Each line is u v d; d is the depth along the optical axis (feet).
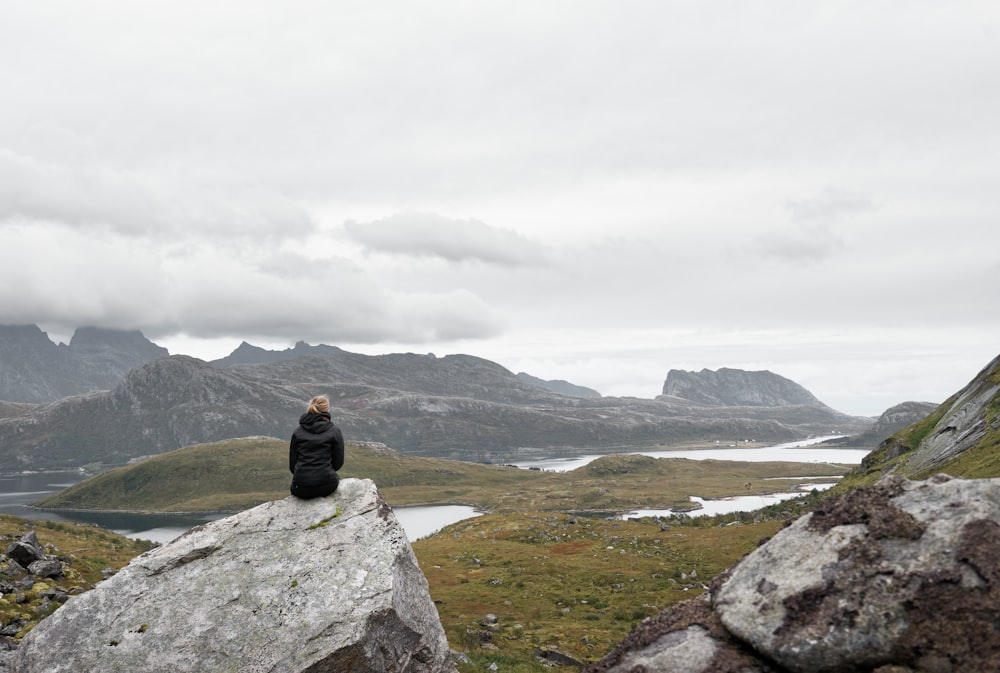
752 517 262.26
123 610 43.62
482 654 94.38
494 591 158.10
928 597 29.66
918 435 276.62
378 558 47.32
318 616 42.78
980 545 30.17
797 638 31.24
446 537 269.23
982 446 178.60
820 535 35.65
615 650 36.99
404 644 45.47
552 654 99.76
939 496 33.86
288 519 51.80
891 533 33.17
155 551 48.67
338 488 55.21
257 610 43.39
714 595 37.86
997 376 227.20
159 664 40.47
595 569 180.96
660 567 179.42
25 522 201.57
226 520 52.29
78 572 112.06
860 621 30.32
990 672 26.66
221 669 40.19
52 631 42.24
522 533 248.93
